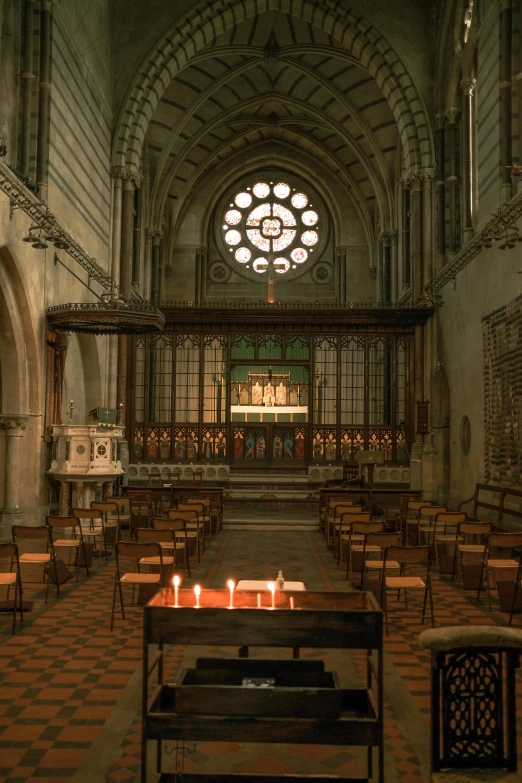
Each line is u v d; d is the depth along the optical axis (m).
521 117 18.08
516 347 17.09
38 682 7.09
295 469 27.61
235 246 42.22
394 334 27.55
